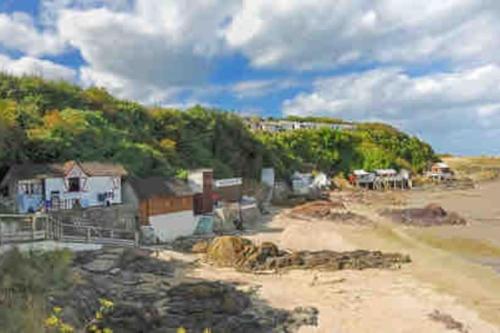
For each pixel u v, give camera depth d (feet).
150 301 85.30
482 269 117.39
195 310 81.46
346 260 122.62
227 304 84.33
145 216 140.36
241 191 218.38
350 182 383.86
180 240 144.56
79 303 69.72
